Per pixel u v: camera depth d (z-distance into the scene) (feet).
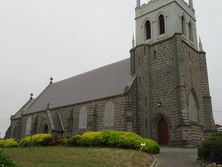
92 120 148.36
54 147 103.04
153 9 153.99
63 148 96.17
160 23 150.41
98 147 97.50
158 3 152.46
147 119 134.72
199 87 145.69
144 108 135.85
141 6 160.76
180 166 71.77
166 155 90.58
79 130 156.66
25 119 204.54
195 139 125.29
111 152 83.30
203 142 76.89
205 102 144.97
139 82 141.08
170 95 131.64
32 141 120.67
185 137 119.44
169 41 140.26
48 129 166.61
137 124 134.72
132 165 69.00
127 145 94.32
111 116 140.26
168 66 136.67
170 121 128.36
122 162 71.05
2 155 41.93
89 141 102.17
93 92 161.99
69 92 187.73
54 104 185.57
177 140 122.72
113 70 169.27
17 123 212.64
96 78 176.65
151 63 144.97
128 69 155.74
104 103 146.30
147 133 132.57
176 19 143.64
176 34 136.56
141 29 156.87
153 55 145.38
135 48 150.00
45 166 63.16
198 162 76.23
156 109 135.44
